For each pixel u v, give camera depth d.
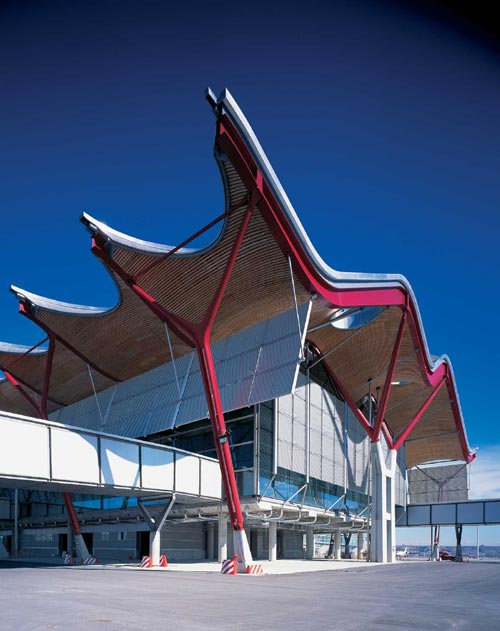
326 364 40.25
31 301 34.47
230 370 32.50
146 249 26.92
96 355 39.06
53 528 43.59
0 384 48.28
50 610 10.55
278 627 8.70
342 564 36.34
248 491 30.83
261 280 28.64
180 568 26.83
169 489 27.89
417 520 58.84
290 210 24.14
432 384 45.56
